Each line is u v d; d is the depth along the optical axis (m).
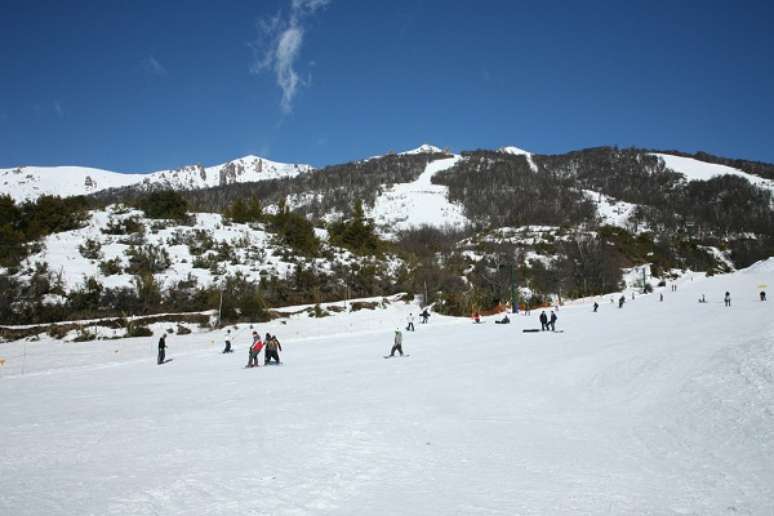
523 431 10.16
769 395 10.38
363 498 6.36
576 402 13.20
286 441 9.38
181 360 27.97
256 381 18.25
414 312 57.06
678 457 8.15
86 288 45.25
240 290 50.34
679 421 10.26
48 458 8.46
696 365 14.58
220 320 44.41
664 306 51.38
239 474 7.39
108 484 6.95
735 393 11.09
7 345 35.31
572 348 23.19
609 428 10.34
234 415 12.02
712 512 5.81
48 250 52.12
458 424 10.76
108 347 34.69
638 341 23.16
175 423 11.27
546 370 17.86
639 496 6.40
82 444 9.45
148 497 6.40
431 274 67.25
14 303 41.62
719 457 7.98
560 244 105.75
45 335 37.84
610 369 16.59
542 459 8.21
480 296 64.94
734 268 137.25
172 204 69.69
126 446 9.23
